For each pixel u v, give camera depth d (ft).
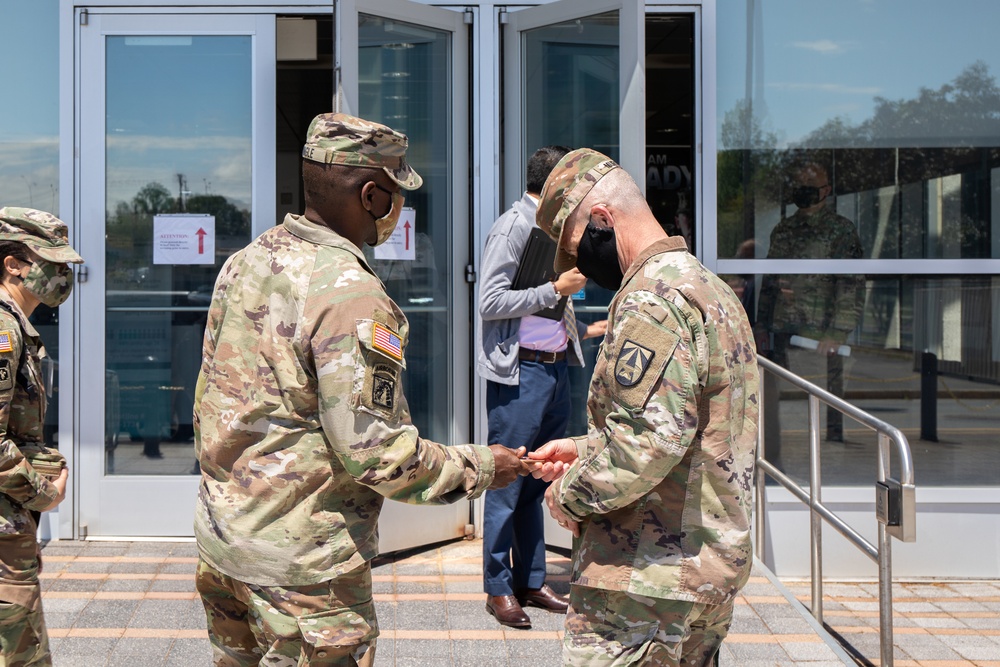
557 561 15.42
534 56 16.11
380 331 6.64
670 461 6.63
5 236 8.68
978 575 16.89
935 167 16.83
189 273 16.62
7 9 16.47
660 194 19.65
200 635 12.38
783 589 14.08
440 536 16.10
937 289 16.84
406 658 11.76
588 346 16.39
